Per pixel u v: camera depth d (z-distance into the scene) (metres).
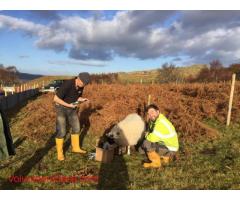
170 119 5.18
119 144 3.95
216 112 5.82
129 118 4.11
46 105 7.28
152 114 3.48
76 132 3.95
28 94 14.87
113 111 5.35
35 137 4.89
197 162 3.46
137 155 3.80
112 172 3.18
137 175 3.05
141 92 6.53
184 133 4.70
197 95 6.69
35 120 5.96
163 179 2.93
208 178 2.94
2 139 2.73
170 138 3.44
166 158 3.46
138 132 4.04
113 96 6.69
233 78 5.29
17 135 5.14
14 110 9.05
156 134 3.41
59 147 3.67
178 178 2.96
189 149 4.02
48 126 5.57
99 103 6.39
